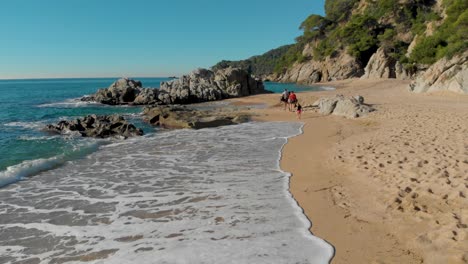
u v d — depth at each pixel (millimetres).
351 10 134875
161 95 47656
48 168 13539
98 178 12062
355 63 104250
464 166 9953
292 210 8664
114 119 25188
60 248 7129
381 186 9648
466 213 7266
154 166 13539
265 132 21250
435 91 38125
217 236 7379
